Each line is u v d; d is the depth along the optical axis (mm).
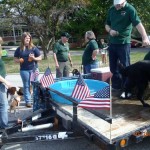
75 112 3760
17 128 4141
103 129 3520
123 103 4633
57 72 7902
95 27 33812
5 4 18344
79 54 23750
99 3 32375
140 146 4406
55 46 7762
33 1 18250
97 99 3301
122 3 4977
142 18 27219
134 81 4500
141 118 3922
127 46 5273
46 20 19078
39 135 3760
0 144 3717
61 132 3814
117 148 3293
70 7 19344
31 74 6277
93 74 5898
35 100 5105
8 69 14391
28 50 6617
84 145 4645
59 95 4141
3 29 20250
